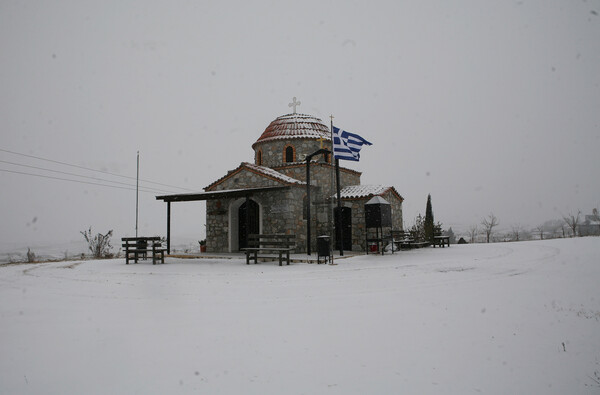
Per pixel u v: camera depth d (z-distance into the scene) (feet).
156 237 51.19
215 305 23.97
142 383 13.08
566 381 13.21
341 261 50.47
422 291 28.25
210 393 12.31
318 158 79.41
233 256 59.98
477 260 48.60
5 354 15.87
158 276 37.65
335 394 12.24
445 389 12.62
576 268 39.47
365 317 20.94
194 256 61.21
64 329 19.13
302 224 67.97
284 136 79.56
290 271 40.50
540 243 78.95
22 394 12.43
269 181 66.64
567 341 17.10
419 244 73.67
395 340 17.21
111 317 21.30
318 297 26.22
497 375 13.70
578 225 125.49
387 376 13.55
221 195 60.90
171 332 18.43
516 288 29.19
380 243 66.85
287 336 17.75
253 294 27.43
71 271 42.80
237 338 17.49
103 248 77.36
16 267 48.52
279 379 13.30
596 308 22.76
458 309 22.67
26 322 20.47
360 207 70.33
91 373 13.93
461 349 16.15
